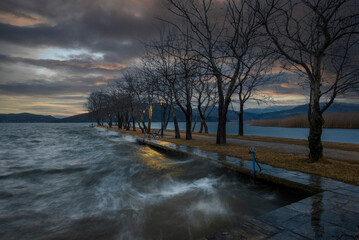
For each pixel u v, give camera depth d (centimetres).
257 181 784
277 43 911
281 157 1058
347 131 4203
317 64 891
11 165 1527
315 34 966
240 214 603
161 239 489
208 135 2933
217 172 993
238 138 2231
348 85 822
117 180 1048
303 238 349
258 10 913
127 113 5359
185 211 639
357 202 502
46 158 1839
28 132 7200
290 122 6481
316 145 929
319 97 913
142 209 668
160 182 975
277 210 469
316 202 507
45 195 854
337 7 760
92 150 2266
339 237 350
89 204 735
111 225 572
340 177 689
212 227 534
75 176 1173
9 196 845
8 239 514
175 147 1598
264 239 350
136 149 2061
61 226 576
